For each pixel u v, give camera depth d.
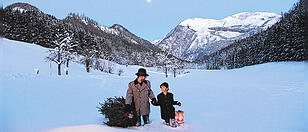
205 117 5.10
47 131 3.15
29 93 7.62
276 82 15.93
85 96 8.30
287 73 23.23
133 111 4.05
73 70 36.72
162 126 4.09
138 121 4.03
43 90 9.19
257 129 3.76
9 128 2.69
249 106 6.55
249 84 15.62
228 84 16.61
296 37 35.91
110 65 53.56
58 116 4.50
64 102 6.59
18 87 8.66
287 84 13.67
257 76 25.44
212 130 3.76
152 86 16.12
